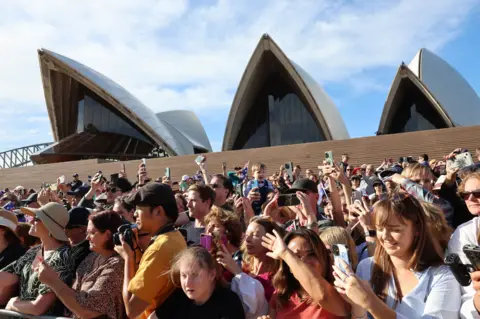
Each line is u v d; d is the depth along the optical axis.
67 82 41.56
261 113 41.56
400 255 2.63
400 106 37.72
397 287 2.73
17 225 5.08
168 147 40.06
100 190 8.18
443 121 36.97
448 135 21.52
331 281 2.86
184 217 5.48
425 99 36.81
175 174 25.91
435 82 37.62
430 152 21.53
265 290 3.31
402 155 21.98
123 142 45.47
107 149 45.53
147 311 3.12
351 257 3.30
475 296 2.25
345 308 2.59
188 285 2.82
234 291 3.04
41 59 37.28
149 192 3.39
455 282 2.55
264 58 33.84
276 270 3.18
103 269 3.46
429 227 2.66
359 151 22.94
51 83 40.44
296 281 2.89
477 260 2.00
